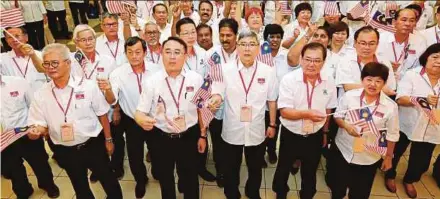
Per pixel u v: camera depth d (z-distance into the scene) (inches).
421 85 98.7
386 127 87.4
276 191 107.8
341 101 92.4
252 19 127.2
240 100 93.4
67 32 265.9
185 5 164.4
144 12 209.3
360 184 95.0
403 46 118.3
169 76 88.6
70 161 90.9
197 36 122.7
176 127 89.4
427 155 107.2
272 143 128.5
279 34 113.0
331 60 113.3
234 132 96.0
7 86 97.1
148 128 86.1
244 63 91.5
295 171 125.6
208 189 118.0
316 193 115.9
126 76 103.7
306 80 91.4
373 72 81.2
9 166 104.0
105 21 124.5
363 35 96.4
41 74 115.3
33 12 222.8
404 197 113.7
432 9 183.0
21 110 100.4
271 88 94.0
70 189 118.1
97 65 113.3
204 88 85.8
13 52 113.1
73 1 280.8
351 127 86.6
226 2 180.9
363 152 88.8
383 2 183.0
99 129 92.8
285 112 92.0
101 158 95.5
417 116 101.9
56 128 87.0
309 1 205.3
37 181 116.6
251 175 105.0
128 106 105.5
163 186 98.8
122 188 119.2
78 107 87.0
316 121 90.6
